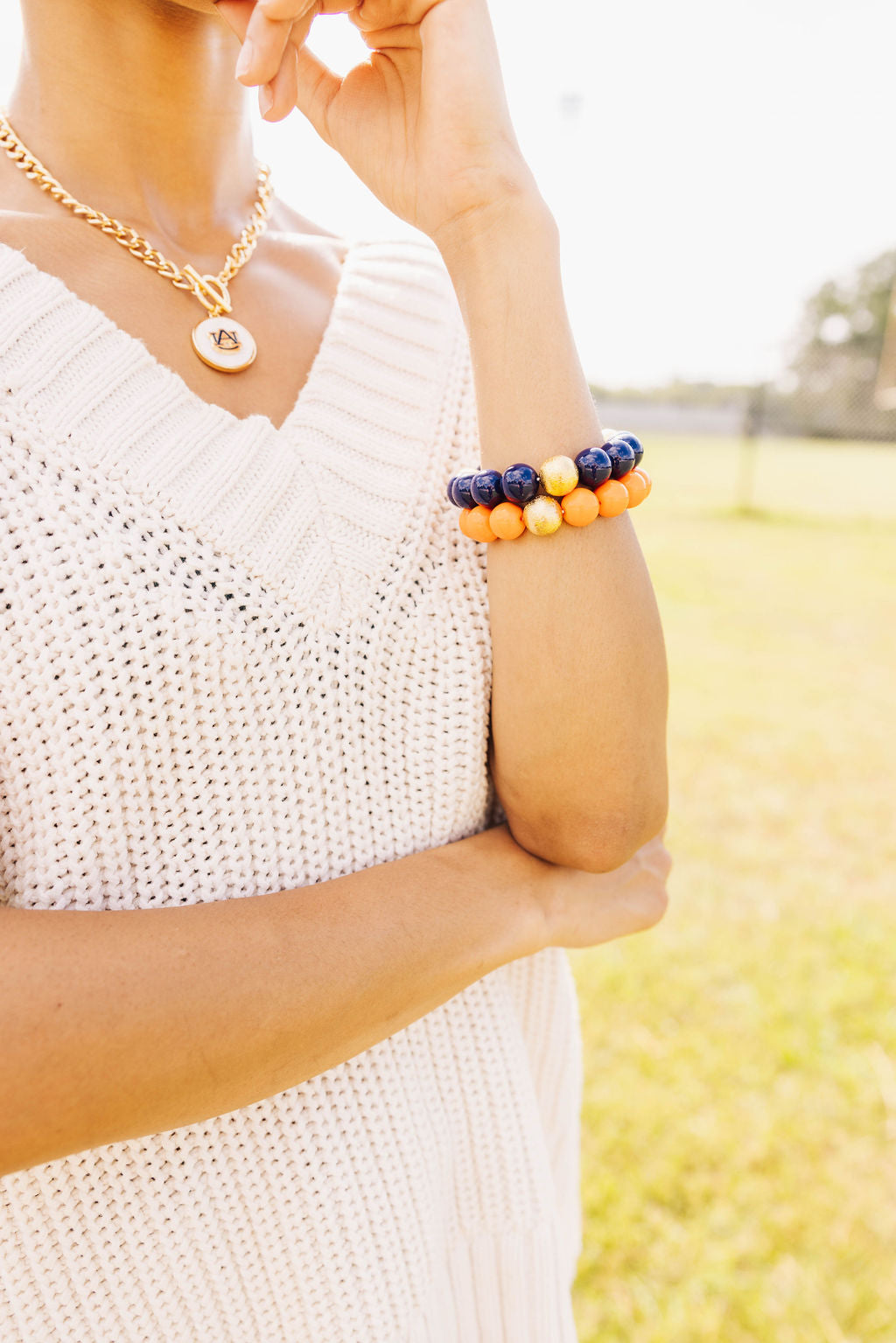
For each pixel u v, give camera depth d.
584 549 0.79
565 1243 1.03
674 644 6.29
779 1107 2.39
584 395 0.81
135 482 0.68
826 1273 2.00
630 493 0.80
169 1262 0.74
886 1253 2.05
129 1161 0.72
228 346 0.78
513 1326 0.96
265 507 0.74
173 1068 0.61
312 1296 0.78
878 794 4.07
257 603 0.72
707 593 7.73
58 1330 0.72
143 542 0.68
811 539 10.32
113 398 0.69
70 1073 0.57
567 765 0.82
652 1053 2.56
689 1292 1.95
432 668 0.82
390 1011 0.71
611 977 2.84
